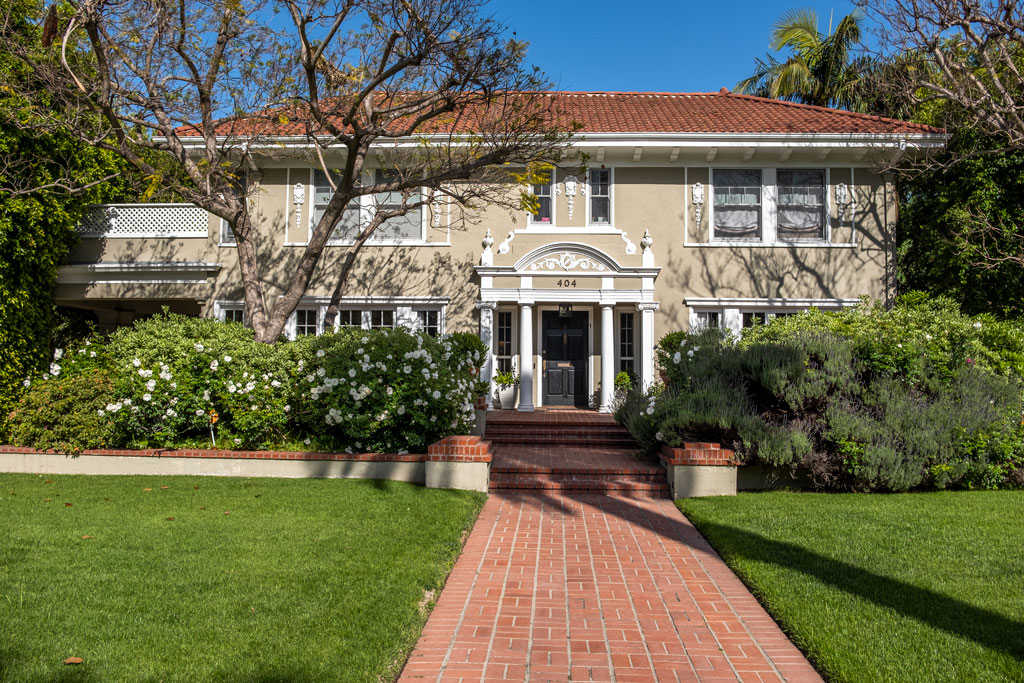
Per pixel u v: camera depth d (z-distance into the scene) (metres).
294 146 15.20
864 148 15.15
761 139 15.13
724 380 10.77
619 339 16.66
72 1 11.16
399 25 10.70
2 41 11.54
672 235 15.98
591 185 16.17
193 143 15.16
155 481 9.75
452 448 9.58
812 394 9.64
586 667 4.61
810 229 16.02
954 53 14.48
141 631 4.67
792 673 4.53
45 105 13.30
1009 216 14.45
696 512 8.46
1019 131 13.49
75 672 4.07
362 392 10.08
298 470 10.12
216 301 16.02
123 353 11.12
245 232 12.51
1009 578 5.82
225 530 7.17
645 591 6.09
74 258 15.79
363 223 15.60
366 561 6.27
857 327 11.58
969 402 9.68
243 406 10.65
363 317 16.20
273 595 5.38
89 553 6.30
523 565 6.80
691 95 19.53
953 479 9.42
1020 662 4.31
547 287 15.49
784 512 8.18
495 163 12.16
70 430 10.39
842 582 5.81
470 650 4.85
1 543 6.55
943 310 12.26
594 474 10.40
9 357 13.23
